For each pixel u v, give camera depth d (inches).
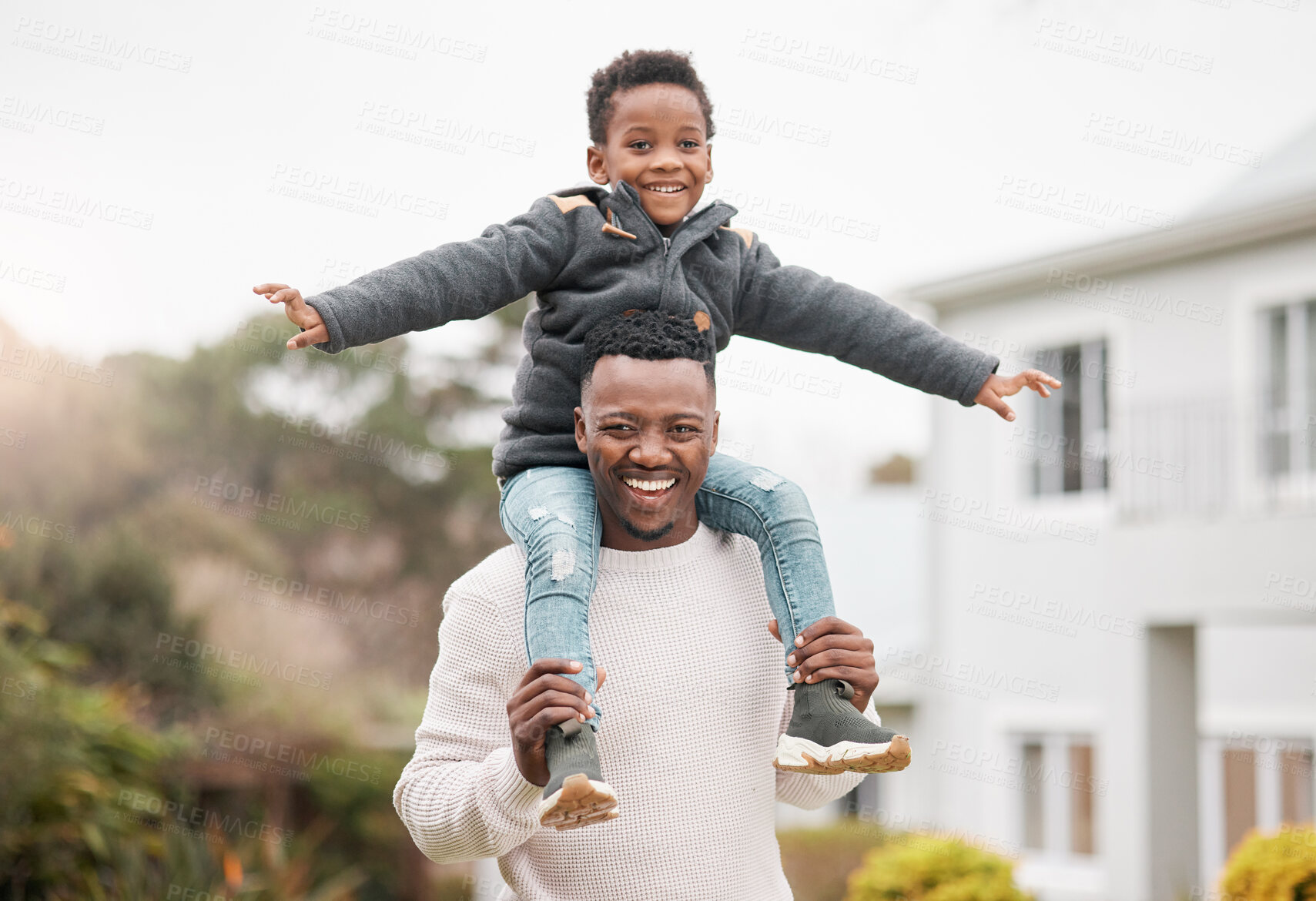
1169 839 398.0
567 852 88.2
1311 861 272.1
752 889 89.9
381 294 87.4
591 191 100.7
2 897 256.4
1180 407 423.5
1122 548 418.3
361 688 553.9
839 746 81.7
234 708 433.7
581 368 94.4
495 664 90.3
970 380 100.5
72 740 274.2
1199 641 444.5
